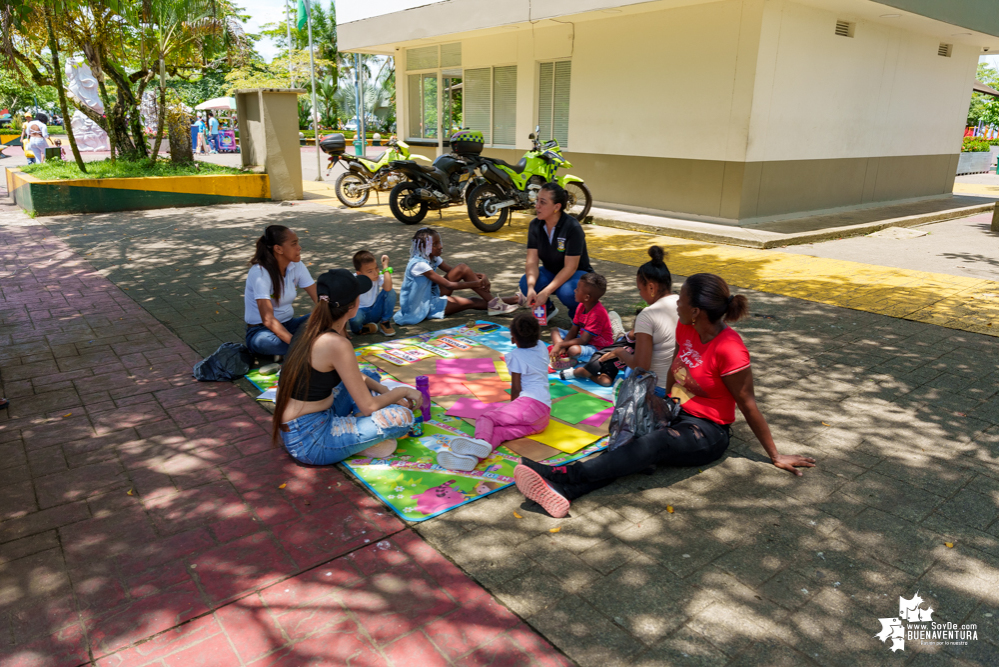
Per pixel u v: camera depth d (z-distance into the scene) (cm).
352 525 293
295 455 338
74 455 352
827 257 869
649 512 302
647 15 1068
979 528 291
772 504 308
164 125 1497
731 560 269
